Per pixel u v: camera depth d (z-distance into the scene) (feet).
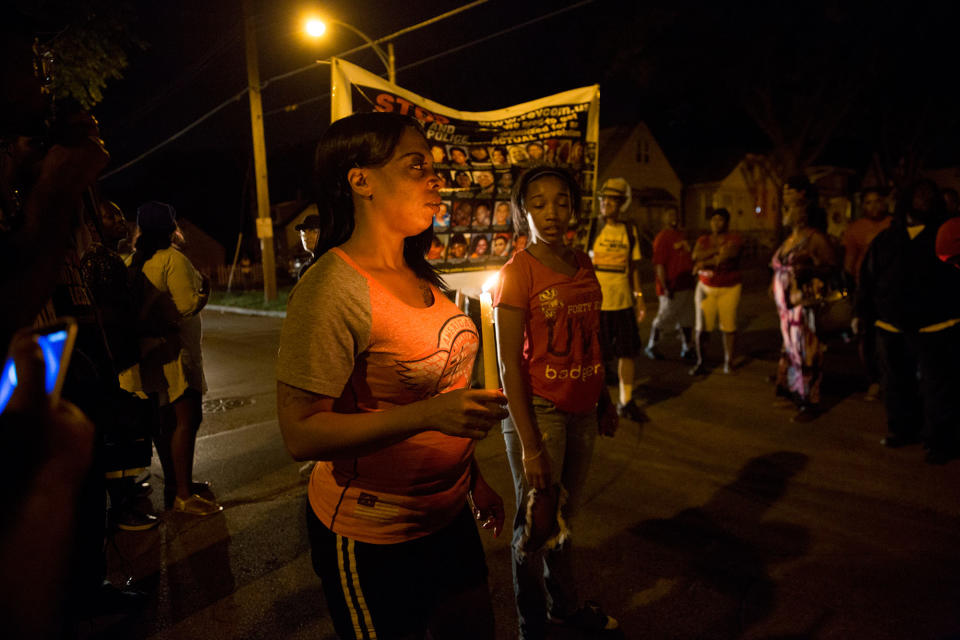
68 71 24.43
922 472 13.39
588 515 11.70
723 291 21.88
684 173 118.52
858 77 71.36
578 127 14.70
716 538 10.78
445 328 4.85
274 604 9.05
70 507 2.17
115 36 24.94
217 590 9.41
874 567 9.76
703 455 14.65
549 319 7.40
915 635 8.13
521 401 7.10
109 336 8.59
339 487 4.77
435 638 5.32
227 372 25.35
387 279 4.76
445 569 5.14
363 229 4.84
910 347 14.15
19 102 4.38
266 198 54.08
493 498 6.01
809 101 72.33
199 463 14.69
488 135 13.82
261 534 11.15
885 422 16.75
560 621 8.38
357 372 4.56
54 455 2.12
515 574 7.61
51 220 3.63
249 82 51.57
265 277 54.95
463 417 4.01
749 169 117.19
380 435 4.03
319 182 4.87
